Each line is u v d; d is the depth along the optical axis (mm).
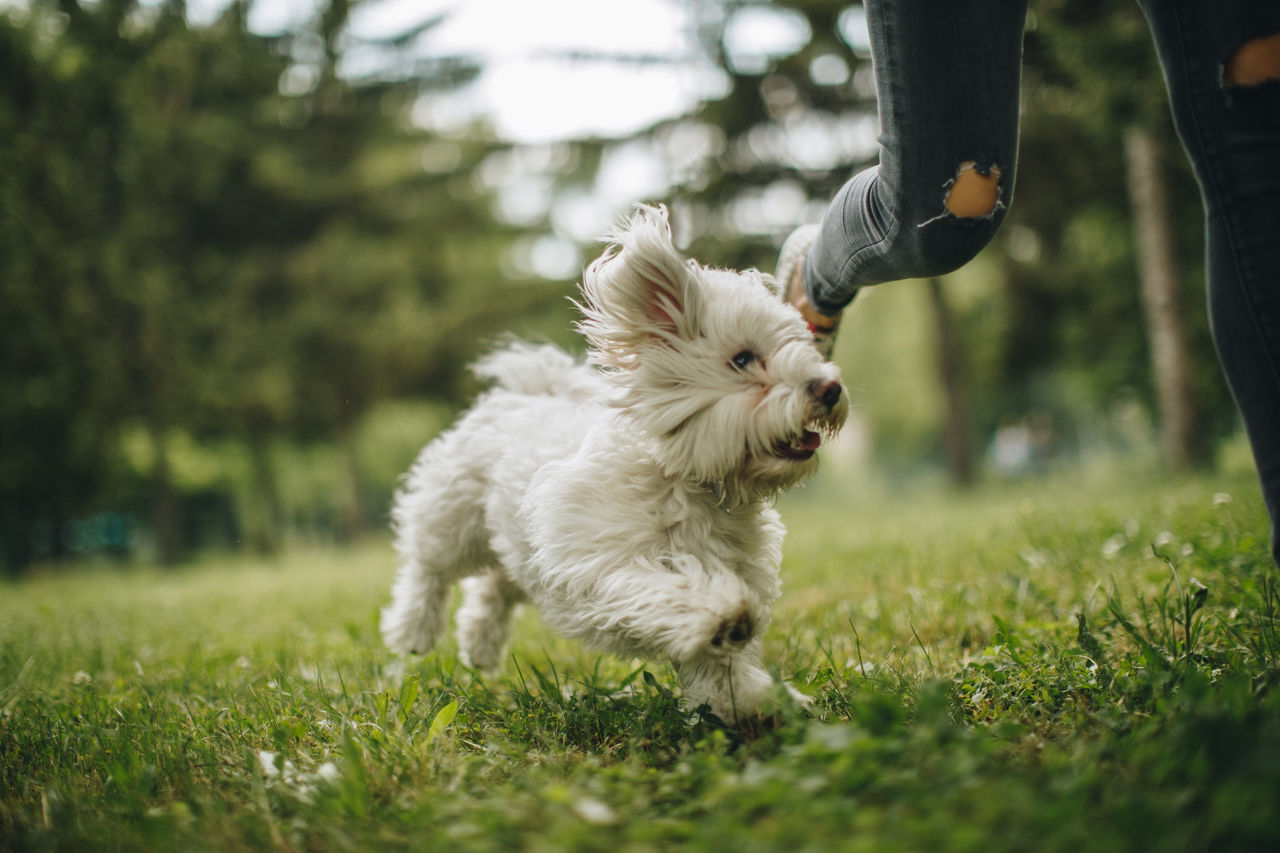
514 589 4035
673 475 2752
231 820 2051
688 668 2615
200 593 8969
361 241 19797
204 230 18672
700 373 2686
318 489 32938
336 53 18734
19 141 13758
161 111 17047
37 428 17734
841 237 2855
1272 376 2180
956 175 2492
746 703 2516
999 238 16844
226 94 17969
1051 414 34281
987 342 20219
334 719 2900
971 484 18594
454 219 20531
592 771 2236
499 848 1707
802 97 14258
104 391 16984
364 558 13773
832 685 2859
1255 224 2156
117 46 15188
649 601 2498
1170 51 2227
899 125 2479
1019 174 14758
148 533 34688
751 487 2760
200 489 29203
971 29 2365
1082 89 11359
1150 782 1737
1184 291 14266
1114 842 1473
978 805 1637
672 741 2512
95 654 4609
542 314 20344
